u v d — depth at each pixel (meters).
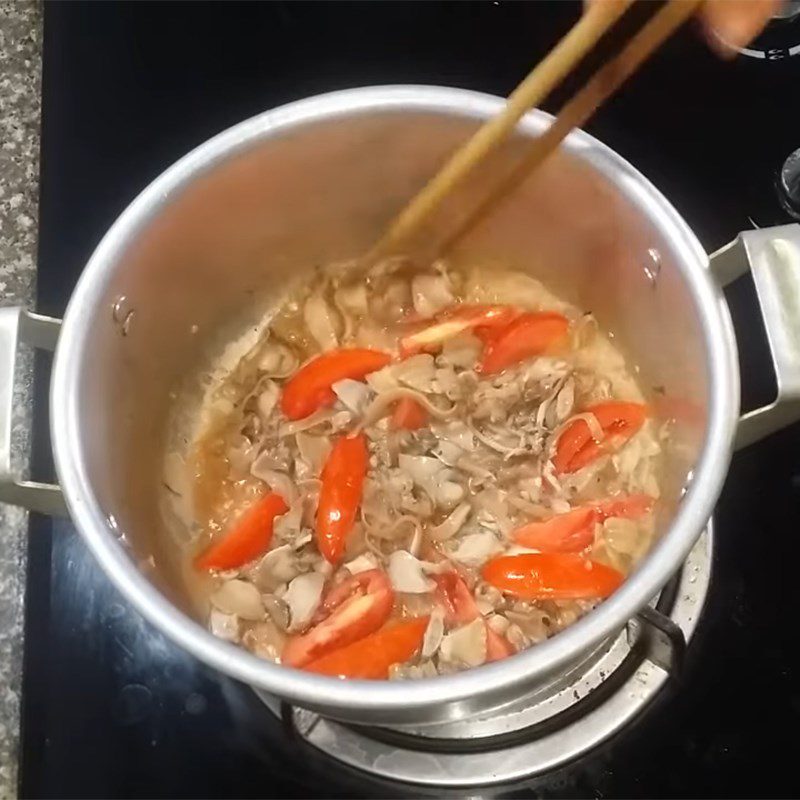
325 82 0.57
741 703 0.47
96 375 0.44
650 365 0.52
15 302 0.54
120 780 0.47
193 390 0.55
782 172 0.54
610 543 0.50
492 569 0.49
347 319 0.56
